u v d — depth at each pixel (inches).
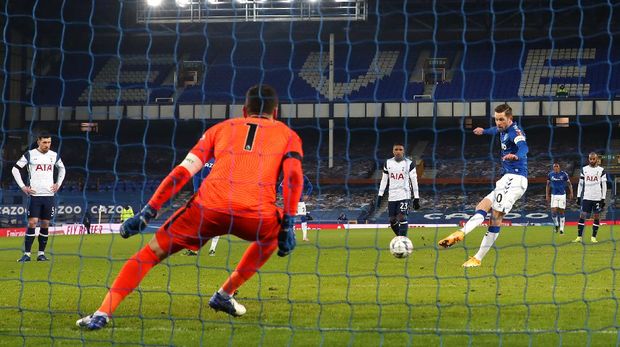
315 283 1095.0
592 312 826.8
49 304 858.8
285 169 716.7
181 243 722.2
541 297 935.7
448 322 765.3
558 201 2837.1
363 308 855.1
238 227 713.0
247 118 748.0
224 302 792.3
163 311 841.5
